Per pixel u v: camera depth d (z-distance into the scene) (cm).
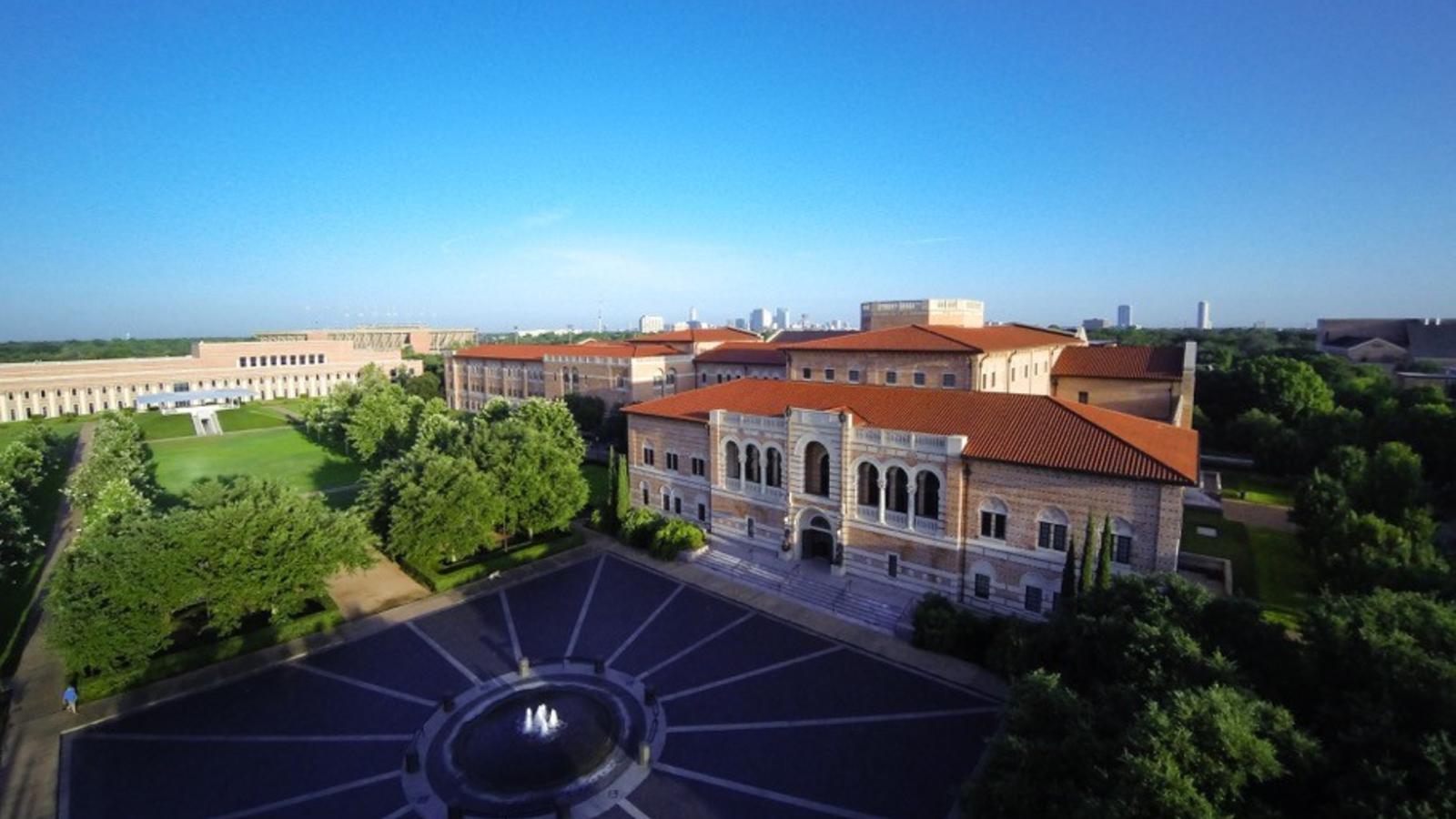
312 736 3656
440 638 4722
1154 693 2475
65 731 3709
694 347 12038
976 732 3603
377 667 4353
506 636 4738
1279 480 7825
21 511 5994
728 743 3556
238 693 4066
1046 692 2519
